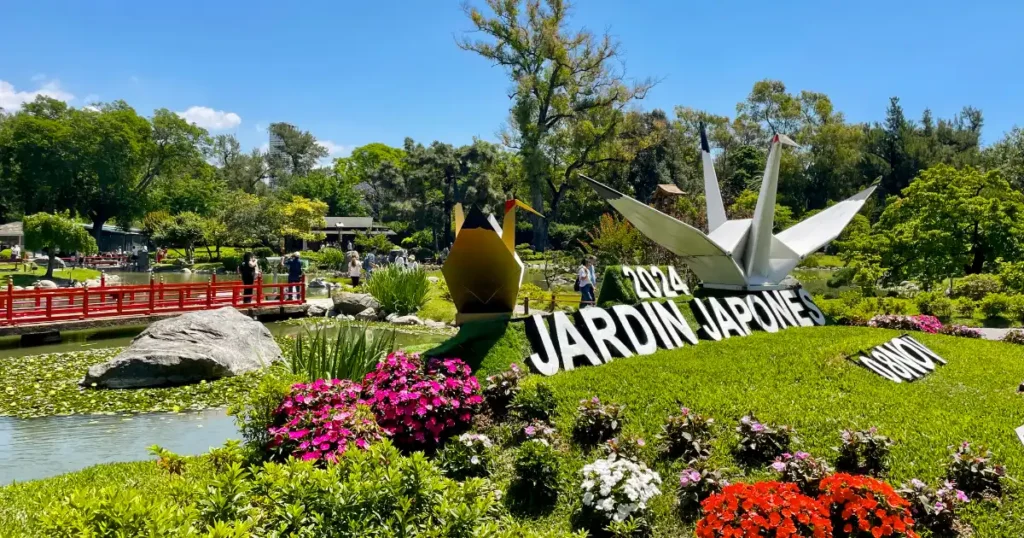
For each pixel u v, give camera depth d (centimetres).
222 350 1212
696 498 521
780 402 742
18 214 5828
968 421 691
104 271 4091
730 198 4591
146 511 320
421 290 2144
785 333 1208
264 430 635
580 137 4553
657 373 854
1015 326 1642
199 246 5844
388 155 9038
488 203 5462
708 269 1430
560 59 4419
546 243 4812
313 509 378
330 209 7744
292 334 1725
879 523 430
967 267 2509
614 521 495
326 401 648
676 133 5506
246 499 387
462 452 616
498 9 4494
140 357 1115
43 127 5203
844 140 5450
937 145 5681
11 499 534
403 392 673
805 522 404
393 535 355
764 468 585
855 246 2488
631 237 2433
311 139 9175
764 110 6194
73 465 728
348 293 2144
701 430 616
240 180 7800
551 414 720
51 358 1329
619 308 1030
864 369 917
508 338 895
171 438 830
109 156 5466
